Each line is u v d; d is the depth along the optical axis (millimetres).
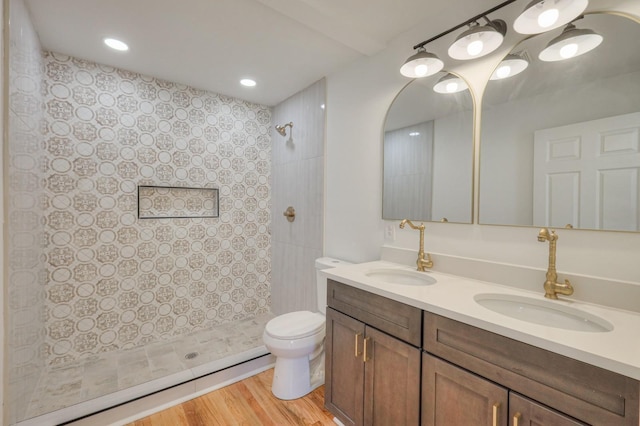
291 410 1767
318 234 2480
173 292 2604
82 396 1796
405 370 1246
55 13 1612
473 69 1510
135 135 2381
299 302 2727
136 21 1692
